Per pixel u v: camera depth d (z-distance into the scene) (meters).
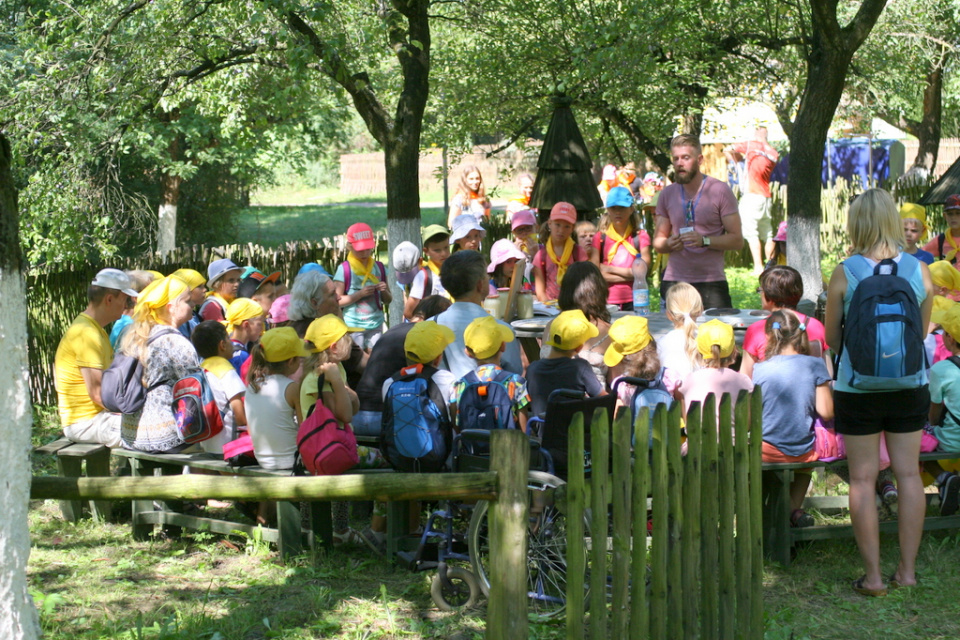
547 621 4.34
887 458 5.43
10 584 3.26
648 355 5.16
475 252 5.89
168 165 16.44
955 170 11.58
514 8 11.69
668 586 3.59
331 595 4.70
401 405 4.81
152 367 5.60
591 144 15.76
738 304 12.54
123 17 8.88
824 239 18.11
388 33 9.47
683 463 3.86
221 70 11.07
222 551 5.43
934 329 6.17
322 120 20.31
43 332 8.79
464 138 13.31
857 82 16.70
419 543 5.12
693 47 11.66
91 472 6.00
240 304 6.67
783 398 4.98
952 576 4.85
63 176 9.23
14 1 11.66
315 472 4.94
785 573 4.94
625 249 8.32
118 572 5.05
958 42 17.55
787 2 10.52
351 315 8.04
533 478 4.39
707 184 7.29
